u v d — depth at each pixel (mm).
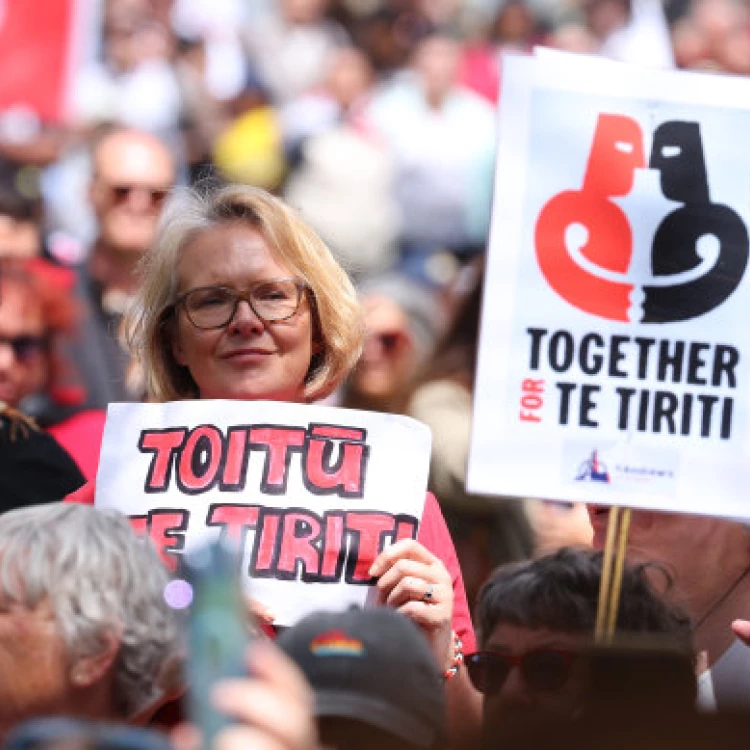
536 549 18312
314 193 33156
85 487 13281
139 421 12648
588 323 12172
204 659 7379
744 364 12188
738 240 12242
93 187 21688
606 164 12266
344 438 12477
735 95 12336
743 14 36812
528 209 12219
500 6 37375
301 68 35906
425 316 23938
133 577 9969
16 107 28344
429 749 8578
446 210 33562
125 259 21234
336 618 8836
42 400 18219
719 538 12844
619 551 11672
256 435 12453
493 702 11250
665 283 12203
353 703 8461
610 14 37750
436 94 34656
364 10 36719
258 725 7352
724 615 12852
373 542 12234
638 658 8742
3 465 15133
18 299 17906
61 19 28422
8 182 30281
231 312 12766
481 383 12109
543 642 11430
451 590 11938
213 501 12344
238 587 7426
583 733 8086
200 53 35250
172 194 14383
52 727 7660
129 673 9891
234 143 33750
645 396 12148
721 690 12617
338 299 13055
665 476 12094
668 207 12258
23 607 9789
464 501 19016
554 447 12102
